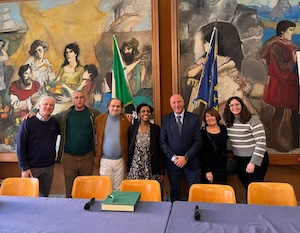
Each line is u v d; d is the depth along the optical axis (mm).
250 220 1592
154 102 3500
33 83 3770
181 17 3463
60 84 3717
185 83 3451
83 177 2326
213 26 3404
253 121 2824
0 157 3797
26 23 3787
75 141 3045
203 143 2990
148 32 3539
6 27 3828
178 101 2992
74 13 3697
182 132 2984
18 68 3805
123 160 3051
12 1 3809
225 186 2090
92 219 1621
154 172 3000
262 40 3322
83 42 3680
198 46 3426
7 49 3828
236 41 3365
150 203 1881
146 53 3543
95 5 3654
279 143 3316
